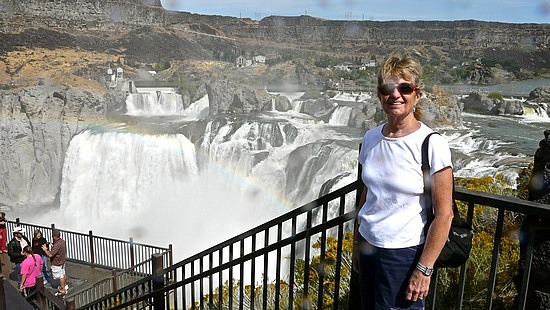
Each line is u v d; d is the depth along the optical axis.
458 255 2.35
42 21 173.38
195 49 184.38
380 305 2.55
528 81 94.56
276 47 181.50
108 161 47.84
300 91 90.94
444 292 4.33
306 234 3.46
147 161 46.94
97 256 15.17
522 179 6.09
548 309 2.48
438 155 2.31
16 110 59.72
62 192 48.78
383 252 2.48
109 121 63.91
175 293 5.52
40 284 9.02
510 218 5.10
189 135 51.28
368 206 2.59
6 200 58.88
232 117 56.78
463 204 5.45
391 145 2.45
